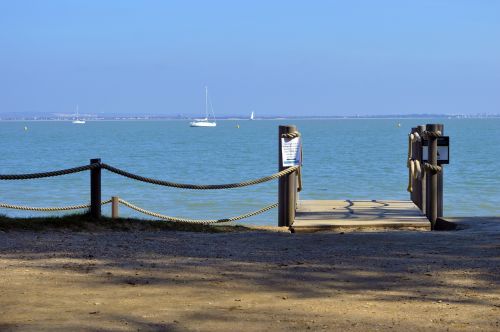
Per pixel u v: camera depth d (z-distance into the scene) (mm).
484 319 7527
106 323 7340
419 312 7816
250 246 12484
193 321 7441
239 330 7109
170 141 123438
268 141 122062
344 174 50719
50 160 70500
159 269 10172
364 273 9898
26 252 11359
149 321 7438
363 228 17438
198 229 15961
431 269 10133
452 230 16547
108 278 9523
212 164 63531
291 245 12602
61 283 9180
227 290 8875
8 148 97000
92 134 179500
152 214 19719
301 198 35719
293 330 7109
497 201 34344
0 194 37281
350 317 7598
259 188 40156
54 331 7016
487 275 9680
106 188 39938
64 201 34500
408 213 19828
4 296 8438
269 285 9156
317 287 9039
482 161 62531
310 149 88250
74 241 12680
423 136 19469
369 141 116812
